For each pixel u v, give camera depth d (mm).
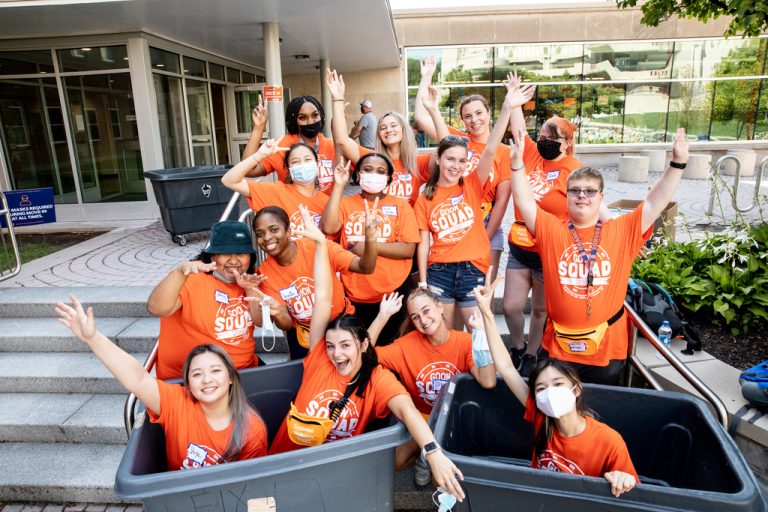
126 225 8523
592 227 2627
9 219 5496
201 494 1897
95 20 7258
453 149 3197
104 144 8727
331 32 9062
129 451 2107
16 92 8680
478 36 15945
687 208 9055
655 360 3588
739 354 3703
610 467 2178
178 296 2695
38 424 3750
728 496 1680
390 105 16328
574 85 16344
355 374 2486
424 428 2133
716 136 16781
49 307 4867
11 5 6293
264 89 7711
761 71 16203
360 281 3354
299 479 1974
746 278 4105
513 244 3559
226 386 2297
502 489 1887
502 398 2688
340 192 3248
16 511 3279
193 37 8852
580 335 2625
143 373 2277
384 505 2158
